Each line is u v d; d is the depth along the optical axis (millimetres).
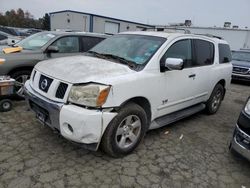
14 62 5207
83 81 3016
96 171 3146
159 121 4137
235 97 8359
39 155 3377
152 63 3689
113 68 3428
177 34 4348
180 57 4285
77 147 3648
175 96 4230
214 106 5859
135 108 3406
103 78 3086
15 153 3377
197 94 4914
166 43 3996
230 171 3457
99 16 30391
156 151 3783
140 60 3742
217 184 3143
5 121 4332
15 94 4859
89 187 2852
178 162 3537
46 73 3387
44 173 3020
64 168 3150
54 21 33062
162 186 2990
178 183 3076
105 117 3018
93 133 2979
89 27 29766
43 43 5883
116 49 4184
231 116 5961
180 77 4219
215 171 3418
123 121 3338
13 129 4055
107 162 3359
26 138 3795
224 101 7562
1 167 3057
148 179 3090
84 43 6387
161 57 3834
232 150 3627
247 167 3596
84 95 2975
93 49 4508
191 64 4590
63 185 2846
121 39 4449
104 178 3029
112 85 3059
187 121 5270
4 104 4711
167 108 4164
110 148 3277
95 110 2979
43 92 3332
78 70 3270
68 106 2996
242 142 3367
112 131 3186
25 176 2934
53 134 3965
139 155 3615
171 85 4047
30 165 3146
